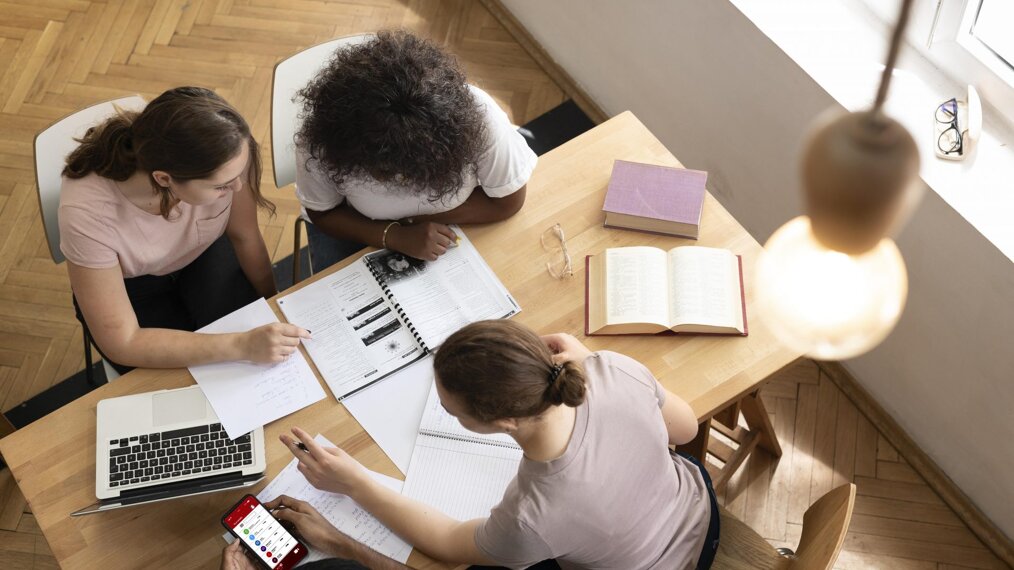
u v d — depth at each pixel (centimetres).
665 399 172
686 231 207
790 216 281
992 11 225
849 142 77
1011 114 233
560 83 348
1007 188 224
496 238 211
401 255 208
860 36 248
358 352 195
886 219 80
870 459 272
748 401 232
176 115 176
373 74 176
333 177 190
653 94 309
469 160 187
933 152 231
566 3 323
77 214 191
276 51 351
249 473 180
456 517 176
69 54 348
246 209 221
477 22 362
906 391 265
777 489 267
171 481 179
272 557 169
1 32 353
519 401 137
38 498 178
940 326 242
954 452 259
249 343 193
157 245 209
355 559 171
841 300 106
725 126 285
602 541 157
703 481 185
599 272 202
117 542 174
